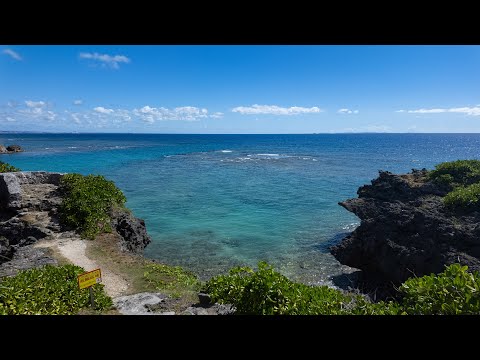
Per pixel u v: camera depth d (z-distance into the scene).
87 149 101.25
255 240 23.08
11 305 7.94
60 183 20.34
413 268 14.50
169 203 32.81
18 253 14.65
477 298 5.43
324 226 26.42
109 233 17.36
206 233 24.33
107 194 20.09
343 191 39.66
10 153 81.19
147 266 14.60
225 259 19.73
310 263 19.33
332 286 16.64
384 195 22.91
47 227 16.75
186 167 60.53
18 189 18.05
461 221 15.39
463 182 19.81
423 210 16.59
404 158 93.25
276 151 112.94
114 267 13.93
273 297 7.34
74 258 14.30
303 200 34.97
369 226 17.77
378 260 16.11
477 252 13.59
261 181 45.97
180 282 13.26
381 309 6.20
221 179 47.16
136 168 57.34
